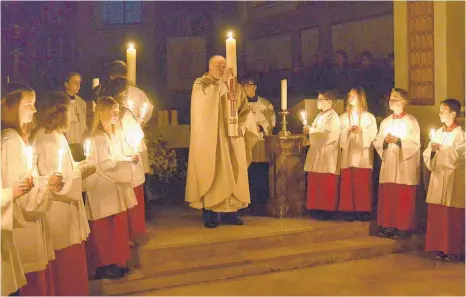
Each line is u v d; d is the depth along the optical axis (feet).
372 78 33.88
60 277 17.54
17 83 16.51
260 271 23.26
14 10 37.96
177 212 29.35
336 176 27.27
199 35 45.39
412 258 25.43
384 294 20.80
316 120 27.71
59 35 39.50
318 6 39.47
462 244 24.91
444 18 27.68
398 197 26.35
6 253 14.66
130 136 22.35
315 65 36.81
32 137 17.10
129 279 20.88
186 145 32.55
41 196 15.48
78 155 23.63
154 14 45.85
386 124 26.84
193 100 25.64
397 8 29.60
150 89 45.27
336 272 23.41
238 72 44.60
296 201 28.04
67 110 17.34
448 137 24.70
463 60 28.17
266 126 30.63
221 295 20.71
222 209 25.58
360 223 27.02
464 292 20.98
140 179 22.77
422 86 28.66
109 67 23.53
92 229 20.18
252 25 45.03
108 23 46.03
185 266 22.11
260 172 30.35
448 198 24.57
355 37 37.04
